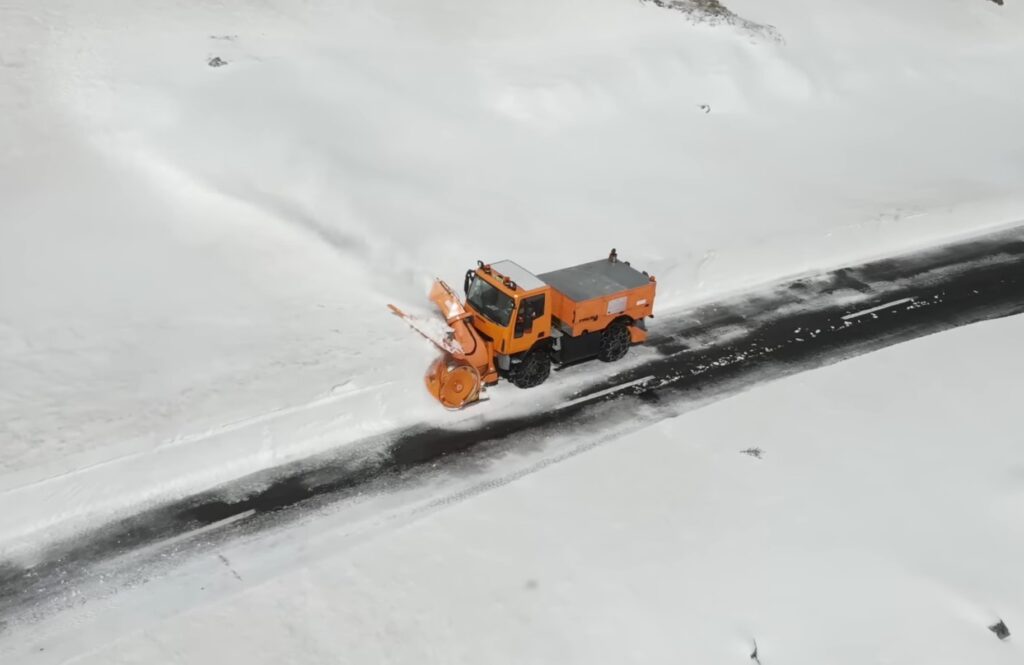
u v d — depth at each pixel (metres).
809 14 36.06
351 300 20.11
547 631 12.54
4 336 17.91
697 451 16.39
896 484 15.77
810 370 19.34
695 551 14.08
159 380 16.91
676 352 19.91
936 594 13.47
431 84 28.89
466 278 17.95
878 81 33.94
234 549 13.85
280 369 17.44
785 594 13.37
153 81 26.41
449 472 15.82
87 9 30.11
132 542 13.88
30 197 22.27
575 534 14.28
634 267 22.09
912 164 29.11
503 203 24.39
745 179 27.20
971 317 21.88
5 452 14.76
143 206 22.62
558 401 17.95
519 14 33.62
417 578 13.23
